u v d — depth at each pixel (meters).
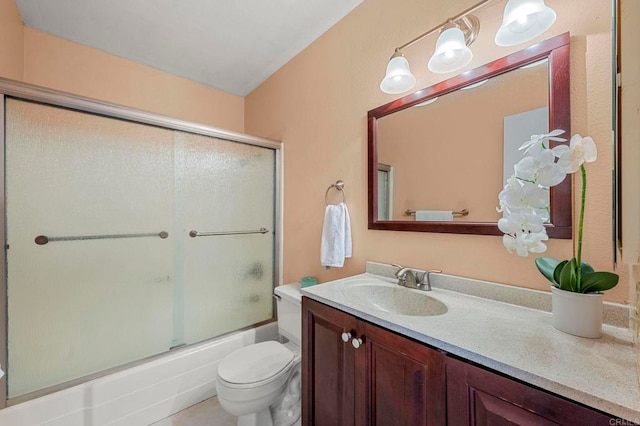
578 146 0.69
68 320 1.35
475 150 1.10
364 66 1.53
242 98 2.75
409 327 0.79
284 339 1.84
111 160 1.48
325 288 1.21
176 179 1.72
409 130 1.32
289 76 2.12
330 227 1.56
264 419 1.33
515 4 0.84
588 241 0.84
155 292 1.63
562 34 0.88
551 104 0.90
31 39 1.76
